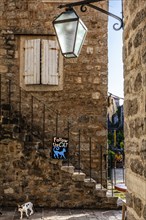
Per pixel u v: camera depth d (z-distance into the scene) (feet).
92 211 22.66
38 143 24.52
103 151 27.81
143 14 8.68
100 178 27.50
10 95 27.94
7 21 28.37
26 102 27.99
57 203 23.66
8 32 28.27
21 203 23.70
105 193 23.43
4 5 28.43
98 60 28.35
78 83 28.17
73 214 21.75
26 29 28.30
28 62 27.99
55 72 28.02
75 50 12.56
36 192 23.79
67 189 23.68
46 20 28.40
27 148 23.94
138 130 9.09
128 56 10.25
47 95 28.07
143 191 8.61
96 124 27.99
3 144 24.02
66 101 28.04
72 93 28.09
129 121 10.03
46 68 27.89
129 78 10.09
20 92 26.99
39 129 27.84
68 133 26.99
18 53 28.22
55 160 23.81
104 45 28.50
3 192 23.81
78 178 23.61
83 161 27.58
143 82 8.65
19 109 27.68
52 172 23.82
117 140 42.75
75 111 28.02
